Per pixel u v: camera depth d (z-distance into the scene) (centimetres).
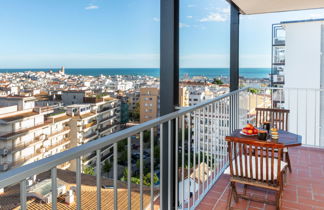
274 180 224
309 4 454
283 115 378
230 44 470
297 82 1041
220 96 332
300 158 394
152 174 171
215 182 314
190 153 254
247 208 255
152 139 170
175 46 258
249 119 502
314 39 1011
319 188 295
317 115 926
